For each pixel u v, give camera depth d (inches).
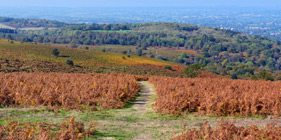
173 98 620.7
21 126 410.0
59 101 608.4
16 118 465.1
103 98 665.6
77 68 3191.4
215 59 7303.2
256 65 6648.6
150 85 1234.6
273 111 552.1
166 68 4077.3
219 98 614.9
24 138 342.3
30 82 833.5
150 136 404.2
